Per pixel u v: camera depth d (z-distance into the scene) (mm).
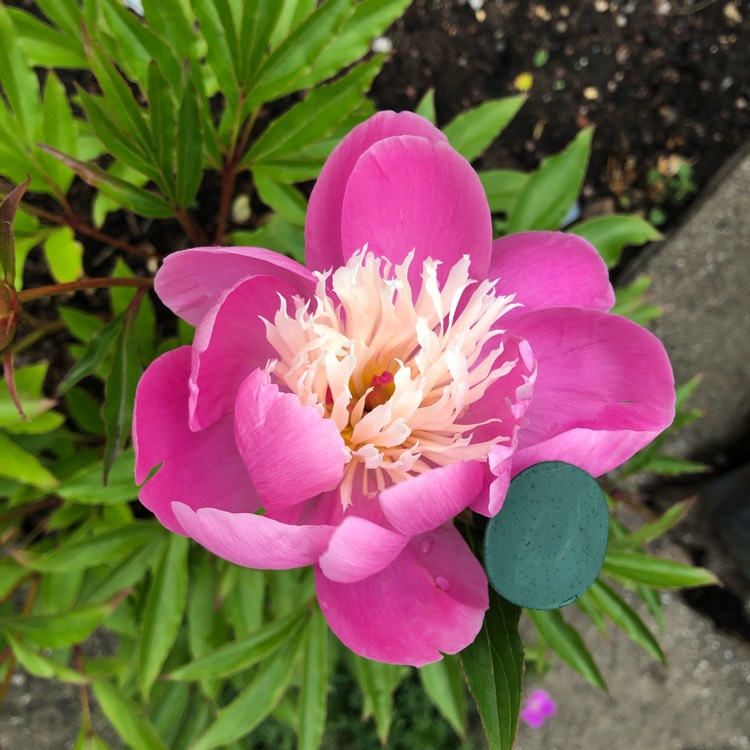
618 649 513
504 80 455
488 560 197
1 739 462
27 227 296
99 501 295
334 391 224
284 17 314
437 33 444
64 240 328
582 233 323
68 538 372
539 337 236
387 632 215
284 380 223
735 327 462
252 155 301
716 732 521
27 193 407
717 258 450
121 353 275
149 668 298
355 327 227
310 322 214
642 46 457
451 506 202
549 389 236
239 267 219
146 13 268
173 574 304
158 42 266
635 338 225
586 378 233
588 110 463
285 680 304
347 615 214
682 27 456
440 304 219
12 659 324
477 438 231
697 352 471
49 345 428
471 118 342
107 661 326
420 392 219
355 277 214
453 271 223
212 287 221
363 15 298
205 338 198
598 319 228
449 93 451
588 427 230
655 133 468
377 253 235
